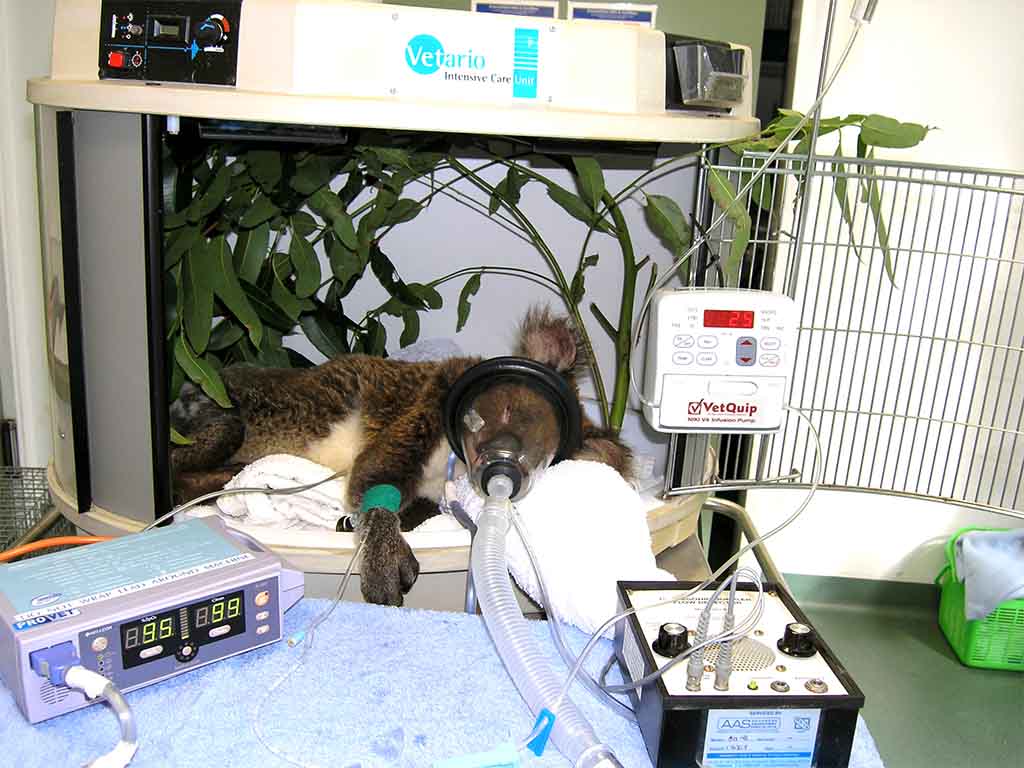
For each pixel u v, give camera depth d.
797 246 1.06
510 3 1.28
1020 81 1.89
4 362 1.87
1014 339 1.98
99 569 0.76
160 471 1.03
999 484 2.10
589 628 0.86
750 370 0.90
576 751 0.68
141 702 0.73
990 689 1.98
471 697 0.76
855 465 2.07
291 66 0.91
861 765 0.69
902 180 1.13
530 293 1.55
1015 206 1.89
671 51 1.01
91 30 0.94
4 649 0.69
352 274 1.40
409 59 0.93
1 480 1.60
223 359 1.44
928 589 2.27
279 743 0.69
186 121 1.02
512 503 0.94
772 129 1.17
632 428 1.42
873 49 1.89
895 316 1.97
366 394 1.26
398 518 1.06
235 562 0.78
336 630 0.84
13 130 1.74
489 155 1.43
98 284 1.00
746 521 1.30
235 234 1.41
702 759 0.66
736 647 0.71
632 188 1.26
